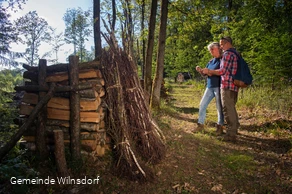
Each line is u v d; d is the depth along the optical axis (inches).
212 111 297.6
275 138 177.6
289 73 278.7
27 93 126.0
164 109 295.3
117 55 144.6
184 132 204.4
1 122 175.3
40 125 121.6
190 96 496.1
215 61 197.8
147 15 559.5
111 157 134.9
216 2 400.8
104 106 140.3
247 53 327.9
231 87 172.4
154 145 141.6
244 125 218.7
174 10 336.5
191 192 109.5
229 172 130.4
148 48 295.1
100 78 133.5
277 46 273.3
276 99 261.6
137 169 119.8
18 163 112.4
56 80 125.0
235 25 386.9
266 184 116.1
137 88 145.3
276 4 323.9
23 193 98.8
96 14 286.8
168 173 127.6
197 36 748.0
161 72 284.5
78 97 122.0
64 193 103.9
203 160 145.7
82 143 126.8
